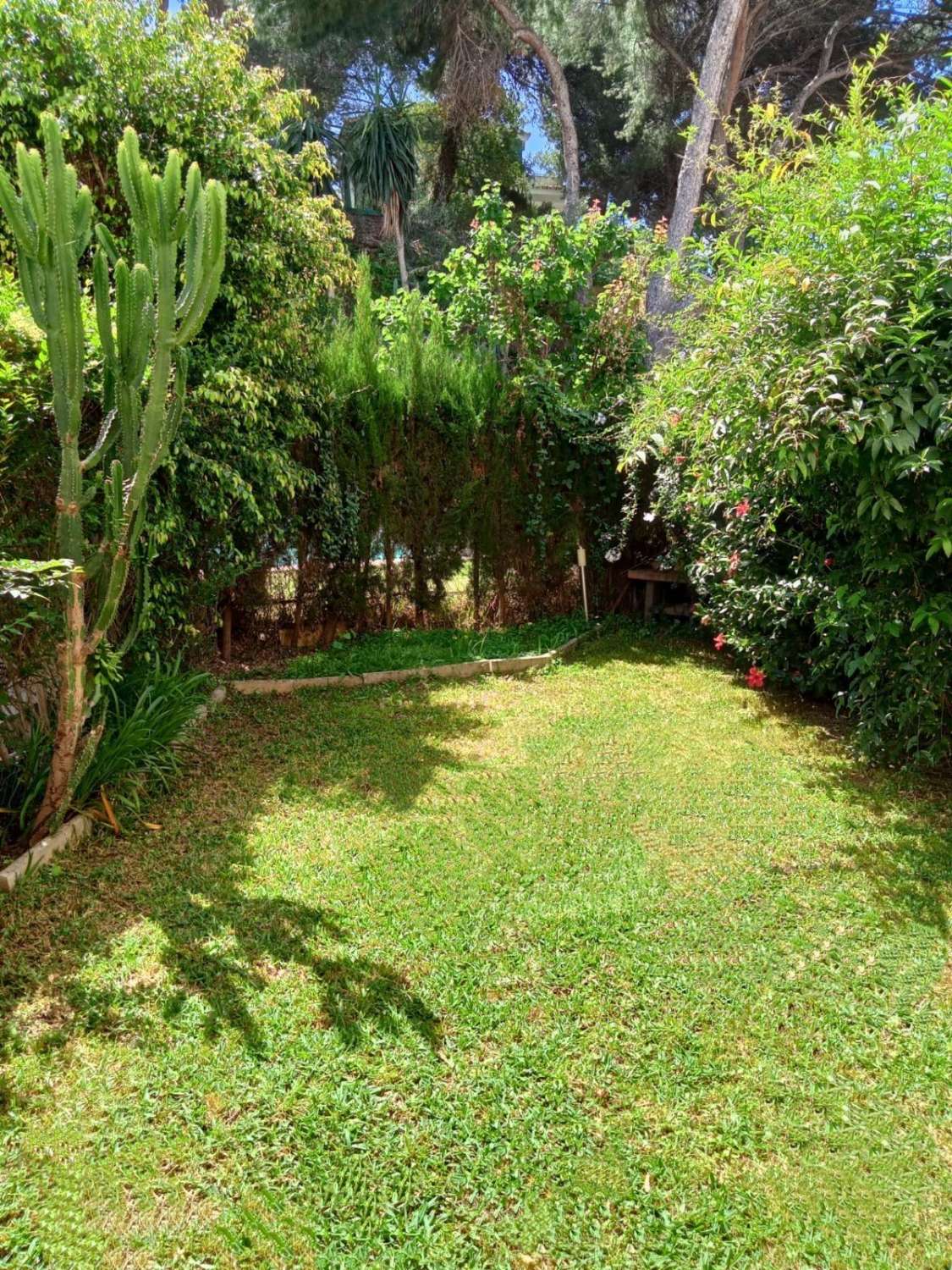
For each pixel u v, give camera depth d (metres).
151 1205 1.59
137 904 2.57
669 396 4.30
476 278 7.80
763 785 3.61
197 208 2.46
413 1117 1.81
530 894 2.71
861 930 2.54
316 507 5.70
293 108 5.03
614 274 8.15
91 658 3.05
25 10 3.98
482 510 6.53
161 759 3.50
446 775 3.69
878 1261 1.52
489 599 6.79
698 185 9.67
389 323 7.81
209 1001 2.14
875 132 3.10
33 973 2.22
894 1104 1.88
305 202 5.14
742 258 3.63
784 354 3.12
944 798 3.48
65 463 2.53
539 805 3.38
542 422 6.61
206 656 5.10
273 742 4.06
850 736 4.24
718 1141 1.77
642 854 2.99
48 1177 1.64
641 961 2.36
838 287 3.02
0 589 2.30
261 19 13.56
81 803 3.06
